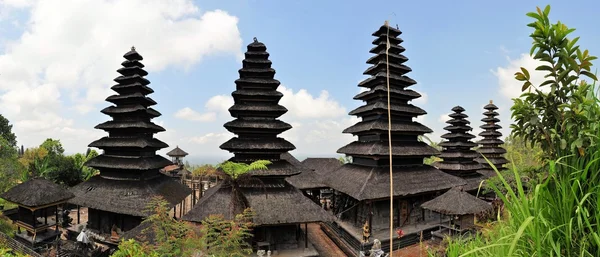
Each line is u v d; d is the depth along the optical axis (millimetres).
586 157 4141
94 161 28094
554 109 4746
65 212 28703
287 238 22703
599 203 3664
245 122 24016
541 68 4910
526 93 5066
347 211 30125
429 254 8344
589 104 4324
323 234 30203
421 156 29188
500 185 22750
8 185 32094
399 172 27922
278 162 24062
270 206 21250
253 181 22484
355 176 28297
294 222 20594
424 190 26812
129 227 25344
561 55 4648
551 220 4109
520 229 3184
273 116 24891
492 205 22047
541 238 3951
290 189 23250
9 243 22906
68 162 41250
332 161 48344
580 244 3838
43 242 23766
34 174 35375
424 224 28266
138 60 30719
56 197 24156
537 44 4855
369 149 27516
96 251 21438
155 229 15750
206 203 20547
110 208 24344
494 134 41719
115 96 29031
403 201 28188
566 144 4371
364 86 32219
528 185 5109
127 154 27844
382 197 24781
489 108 42500
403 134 29641
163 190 27406
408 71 31469
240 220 18047
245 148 23281
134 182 26594
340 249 26062
